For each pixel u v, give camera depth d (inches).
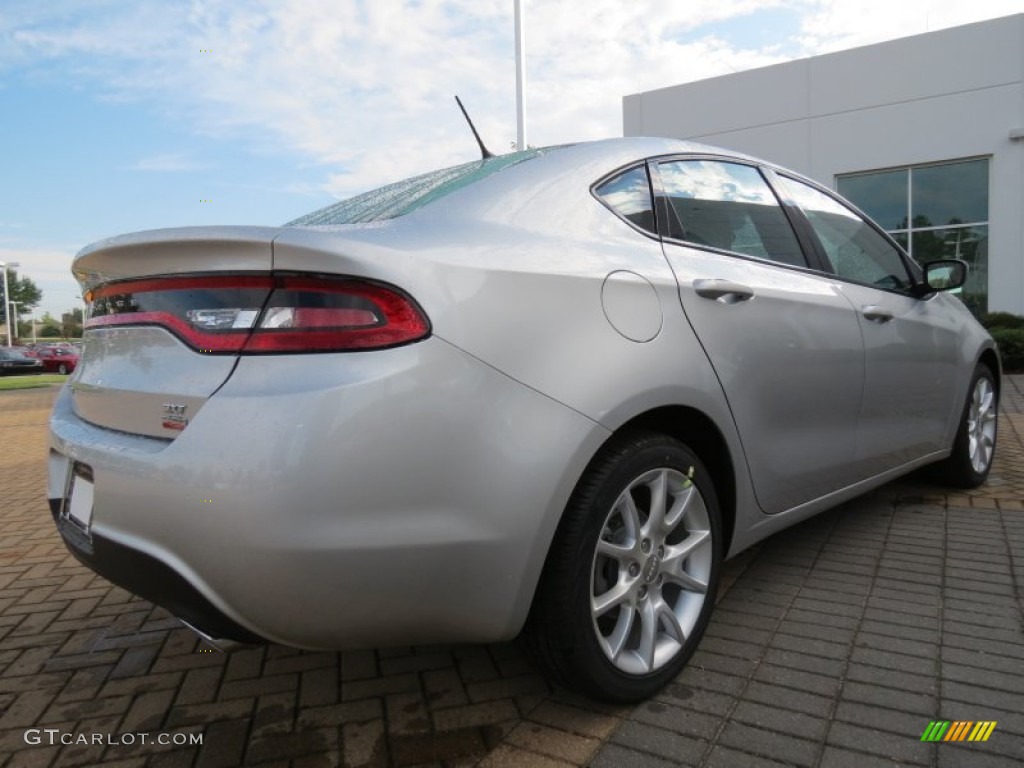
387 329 65.1
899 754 73.0
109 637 108.2
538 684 89.7
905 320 134.0
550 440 71.3
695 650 89.9
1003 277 534.0
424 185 94.8
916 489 171.6
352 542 62.6
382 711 84.9
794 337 103.7
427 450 65.3
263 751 77.9
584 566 75.7
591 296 78.4
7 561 146.0
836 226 130.3
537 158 92.9
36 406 604.1
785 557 130.0
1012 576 117.7
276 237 64.8
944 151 545.3
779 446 102.0
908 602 108.8
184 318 69.1
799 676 88.4
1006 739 74.8
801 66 589.9
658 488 84.2
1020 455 209.9
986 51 524.7
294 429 61.4
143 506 65.7
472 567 68.2
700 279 91.9
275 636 65.4
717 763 72.6
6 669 98.5
